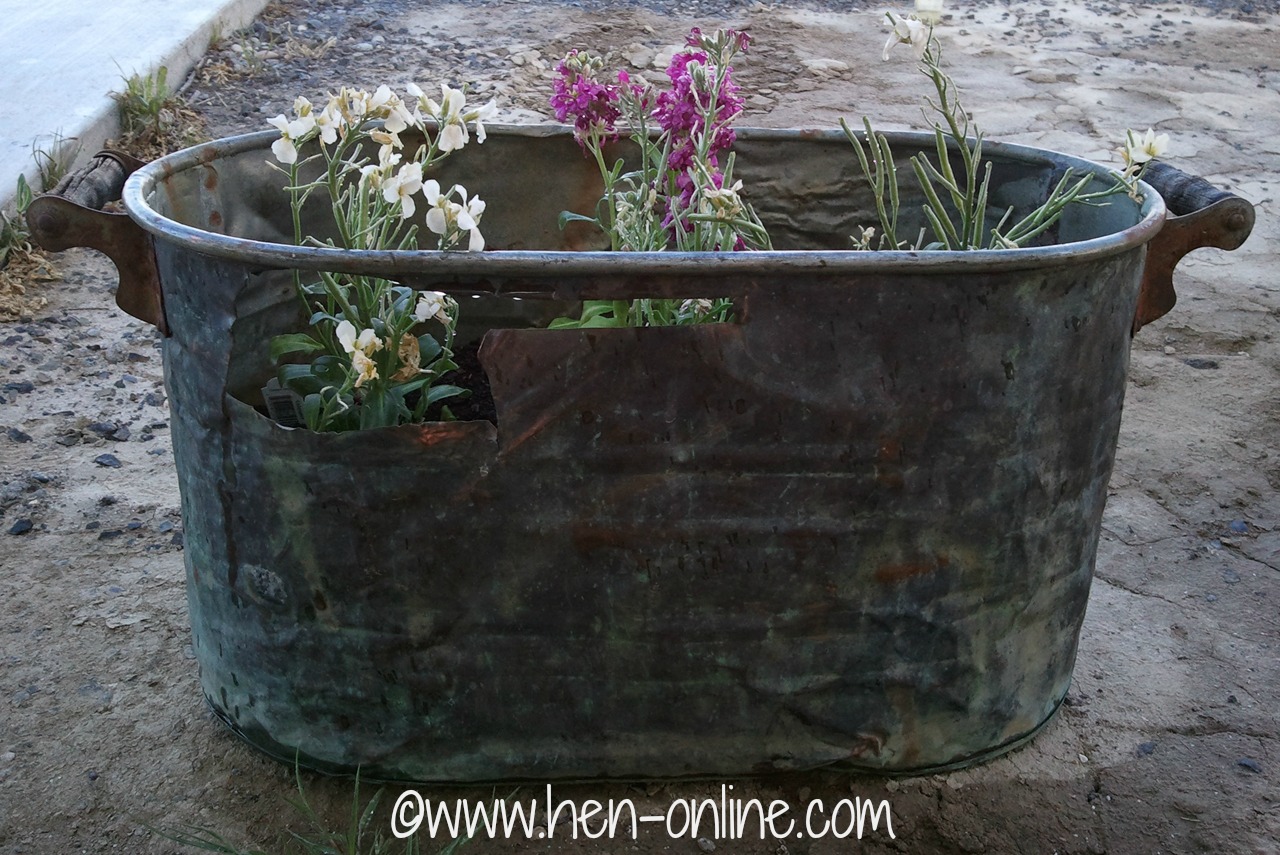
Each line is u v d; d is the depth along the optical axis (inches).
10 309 119.3
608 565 56.1
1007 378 54.4
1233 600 83.7
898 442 54.4
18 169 134.5
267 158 73.3
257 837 60.9
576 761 61.5
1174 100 205.3
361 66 192.9
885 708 61.5
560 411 52.8
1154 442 104.7
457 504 54.6
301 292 66.4
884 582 57.6
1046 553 60.3
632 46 206.5
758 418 53.3
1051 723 70.3
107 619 77.2
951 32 241.1
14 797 62.7
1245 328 125.9
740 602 57.2
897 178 81.7
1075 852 61.8
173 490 92.6
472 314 88.2
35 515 88.1
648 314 68.0
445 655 58.2
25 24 182.5
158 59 172.1
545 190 84.0
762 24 229.9
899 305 51.9
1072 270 53.6
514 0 237.0
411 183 55.6
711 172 67.7
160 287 56.6
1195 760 68.2
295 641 58.9
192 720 68.7
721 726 60.8
